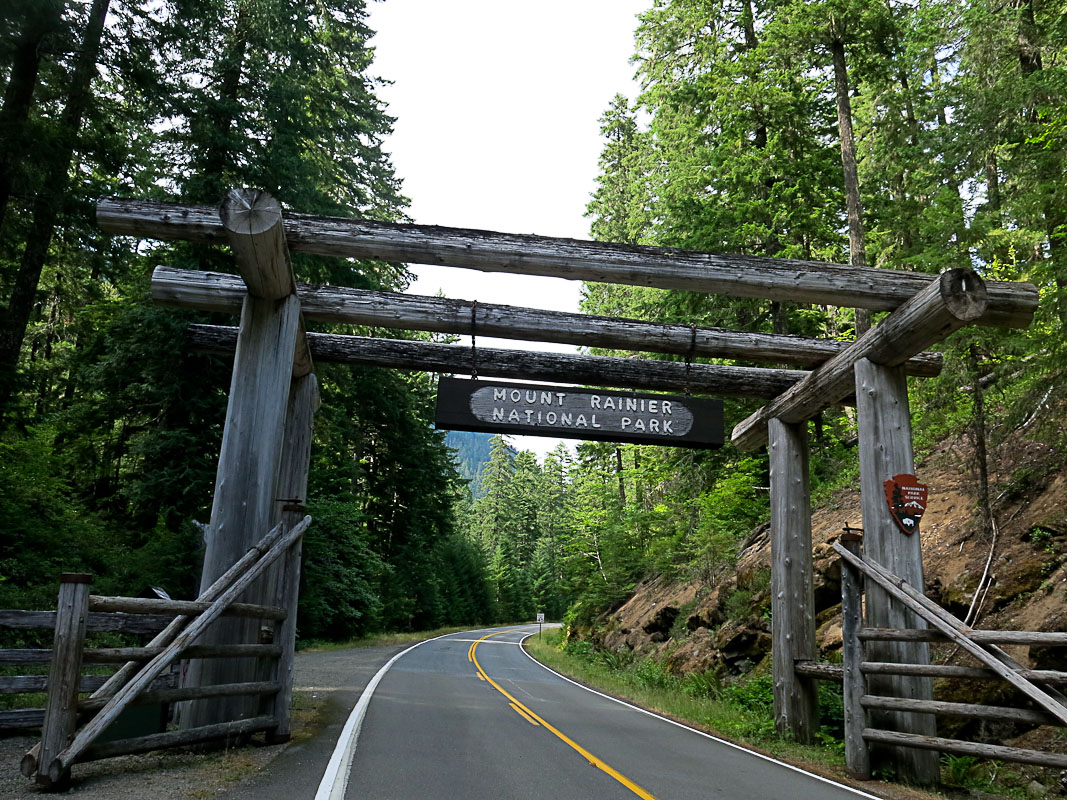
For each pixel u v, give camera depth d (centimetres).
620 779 634
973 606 1098
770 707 1113
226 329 959
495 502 9925
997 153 1606
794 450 1055
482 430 914
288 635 757
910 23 2025
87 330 2223
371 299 882
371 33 2714
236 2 2039
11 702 873
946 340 1289
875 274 834
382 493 4038
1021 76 1534
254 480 749
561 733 900
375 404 3309
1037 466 1311
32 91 1416
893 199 1756
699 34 2322
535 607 8869
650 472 3100
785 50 1859
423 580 5009
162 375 1858
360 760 652
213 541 727
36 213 1410
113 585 1551
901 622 773
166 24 1558
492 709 1105
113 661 536
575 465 5138
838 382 921
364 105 2770
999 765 810
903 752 741
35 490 1652
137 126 1862
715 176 2094
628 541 3120
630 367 1009
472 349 930
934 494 1540
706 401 958
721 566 2030
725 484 2158
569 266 810
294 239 776
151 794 489
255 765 606
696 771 700
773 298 841
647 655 2102
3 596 1222
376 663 1933
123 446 2139
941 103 1580
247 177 1912
